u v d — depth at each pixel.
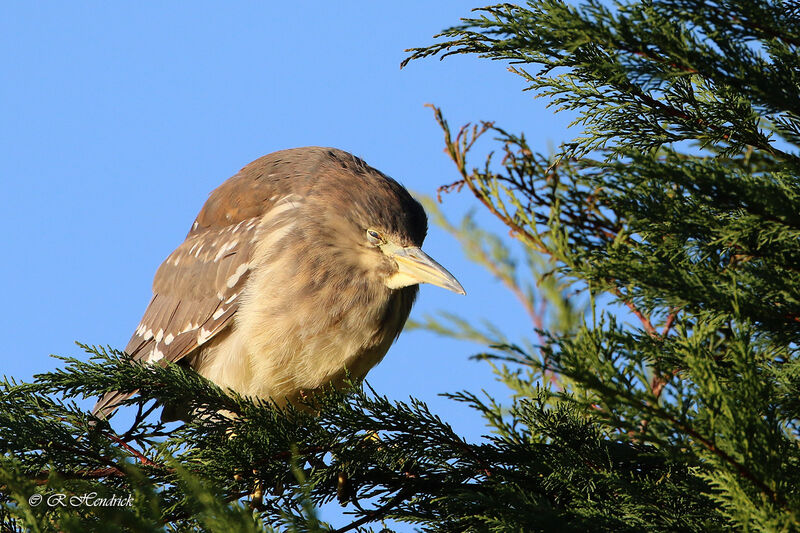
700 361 4.69
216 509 4.63
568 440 6.47
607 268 5.31
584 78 6.64
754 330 5.58
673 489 5.61
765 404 4.77
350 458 6.86
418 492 7.14
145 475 6.86
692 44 6.02
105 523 4.60
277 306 9.62
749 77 5.87
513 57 6.57
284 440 6.82
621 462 6.35
